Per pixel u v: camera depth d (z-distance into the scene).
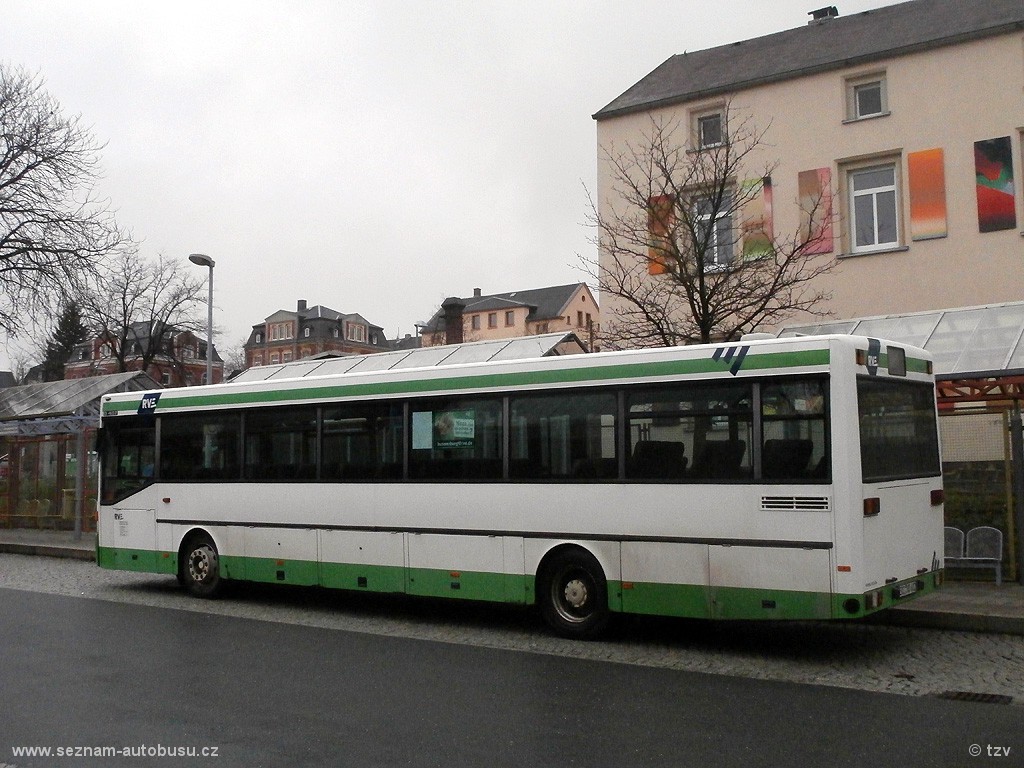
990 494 13.45
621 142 25.16
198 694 7.94
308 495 12.62
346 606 13.19
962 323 16.00
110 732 6.78
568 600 10.39
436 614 12.41
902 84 21.75
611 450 10.12
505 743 6.46
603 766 5.96
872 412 9.20
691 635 10.59
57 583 16.08
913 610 10.86
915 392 10.09
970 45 21.05
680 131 24.28
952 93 21.17
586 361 10.37
